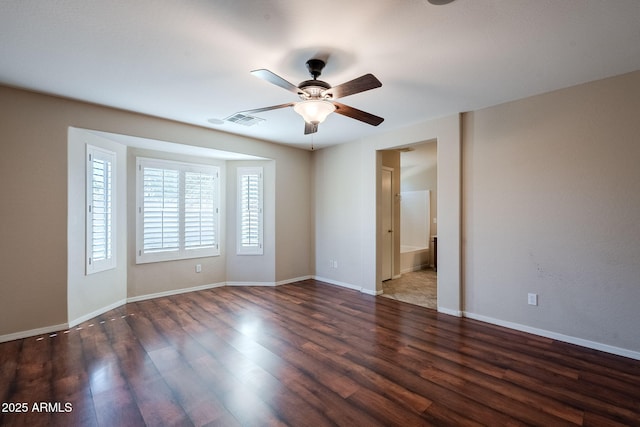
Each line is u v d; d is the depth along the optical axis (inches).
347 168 196.9
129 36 80.0
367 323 132.8
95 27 75.9
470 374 91.0
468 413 73.4
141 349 106.8
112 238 150.4
